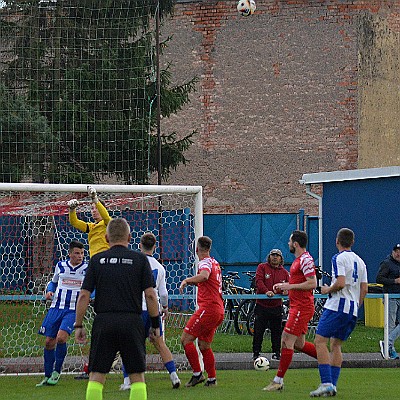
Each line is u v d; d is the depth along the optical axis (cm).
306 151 10912
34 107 7831
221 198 11125
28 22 7956
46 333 4303
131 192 4884
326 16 10875
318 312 6419
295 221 9100
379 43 10919
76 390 4119
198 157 11175
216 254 9062
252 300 6562
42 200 5806
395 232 7412
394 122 11031
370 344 5994
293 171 10956
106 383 4375
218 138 11125
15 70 7900
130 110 8062
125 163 8288
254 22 11031
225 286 6906
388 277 5778
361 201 7719
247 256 9056
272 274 5141
